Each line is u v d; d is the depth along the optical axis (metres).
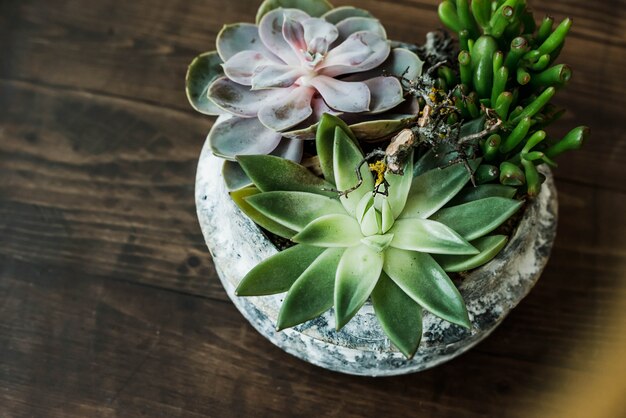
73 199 0.79
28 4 0.84
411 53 0.62
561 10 0.83
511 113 0.61
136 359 0.74
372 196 0.58
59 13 0.84
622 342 0.74
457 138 0.58
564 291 0.75
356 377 0.73
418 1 0.83
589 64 0.81
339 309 0.56
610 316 0.75
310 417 0.72
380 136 0.61
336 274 0.58
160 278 0.76
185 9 0.84
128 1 0.84
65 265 0.77
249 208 0.59
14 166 0.79
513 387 0.73
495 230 0.61
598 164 0.79
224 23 0.83
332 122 0.58
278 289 0.59
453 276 0.60
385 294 0.59
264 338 0.74
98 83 0.82
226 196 0.64
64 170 0.79
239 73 0.62
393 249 0.59
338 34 0.63
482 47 0.60
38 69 0.82
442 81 0.62
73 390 0.73
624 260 0.76
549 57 0.61
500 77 0.59
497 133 0.61
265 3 0.64
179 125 0.81
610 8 0.83
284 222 0.58
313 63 0.60
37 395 0.73
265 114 0.60
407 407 0.72
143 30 0.83
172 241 0.78
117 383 0.73
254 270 0.58
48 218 0.78
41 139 0.80
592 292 0.75
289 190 0.60
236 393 0.73
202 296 0.76
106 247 0.77
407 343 0.57
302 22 0.62
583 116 0.80
